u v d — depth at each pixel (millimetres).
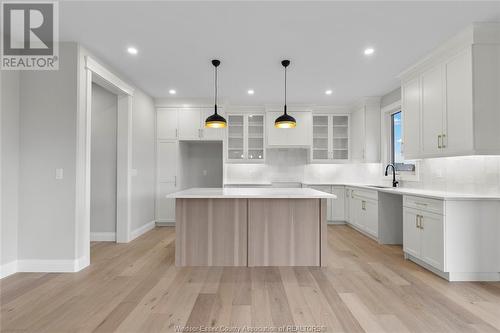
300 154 6426
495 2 2445
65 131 3158
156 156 5668
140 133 4949
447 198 2873
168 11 2580
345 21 2750
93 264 3418
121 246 4215
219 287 2738
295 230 3393
